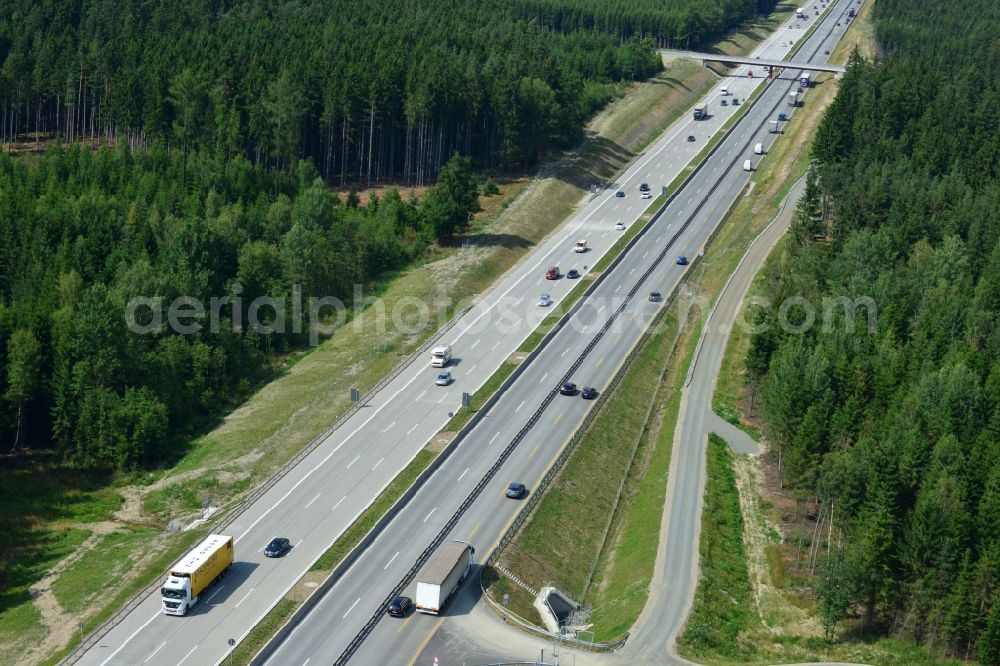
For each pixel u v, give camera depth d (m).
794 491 142.12
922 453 132.38
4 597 124.06
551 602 120.31
